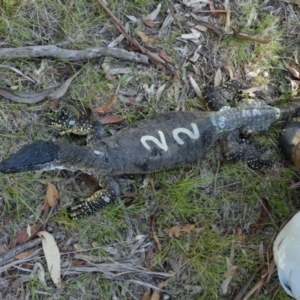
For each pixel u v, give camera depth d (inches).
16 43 77.6
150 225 79.5
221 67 83.2
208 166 81.2
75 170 75.7
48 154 72.5
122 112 79.7
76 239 77.7
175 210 79.7
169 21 82.0
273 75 84.7
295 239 76.3
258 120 81.0
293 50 85.2
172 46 81.8
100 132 77.4
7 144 76.8
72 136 79.3
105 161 76.0
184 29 82.4
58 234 77.5
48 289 76.6
